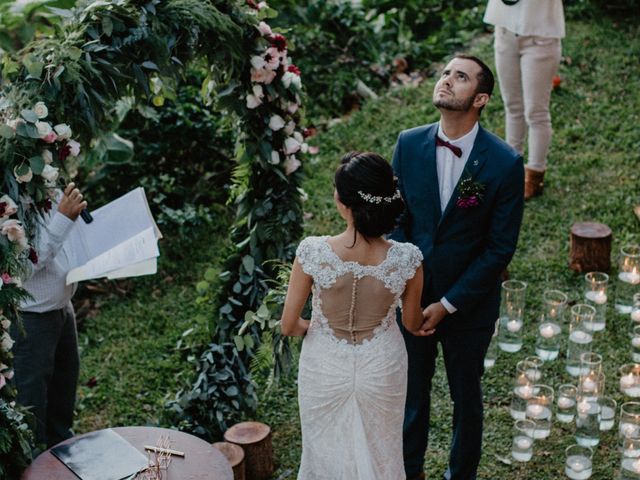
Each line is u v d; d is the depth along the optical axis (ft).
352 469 11.05
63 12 11.81
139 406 16.34
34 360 13.23
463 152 12.19
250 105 13.38
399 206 10.54
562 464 14.16
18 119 10.69
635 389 15.26
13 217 10.94
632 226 19.95
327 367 10.86
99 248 12.84
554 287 18.49
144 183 21.67
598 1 28.27
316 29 26.61
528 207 20.77
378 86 26.58
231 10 12.99
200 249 20.89
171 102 21.84
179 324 18.62
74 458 11.17
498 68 19.75
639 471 13.24
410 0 29.40
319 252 10.57
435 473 13.93
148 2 11.84
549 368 16.52
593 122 23.53
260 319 13.37
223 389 14.80
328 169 22.85
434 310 12.19
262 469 14.07
